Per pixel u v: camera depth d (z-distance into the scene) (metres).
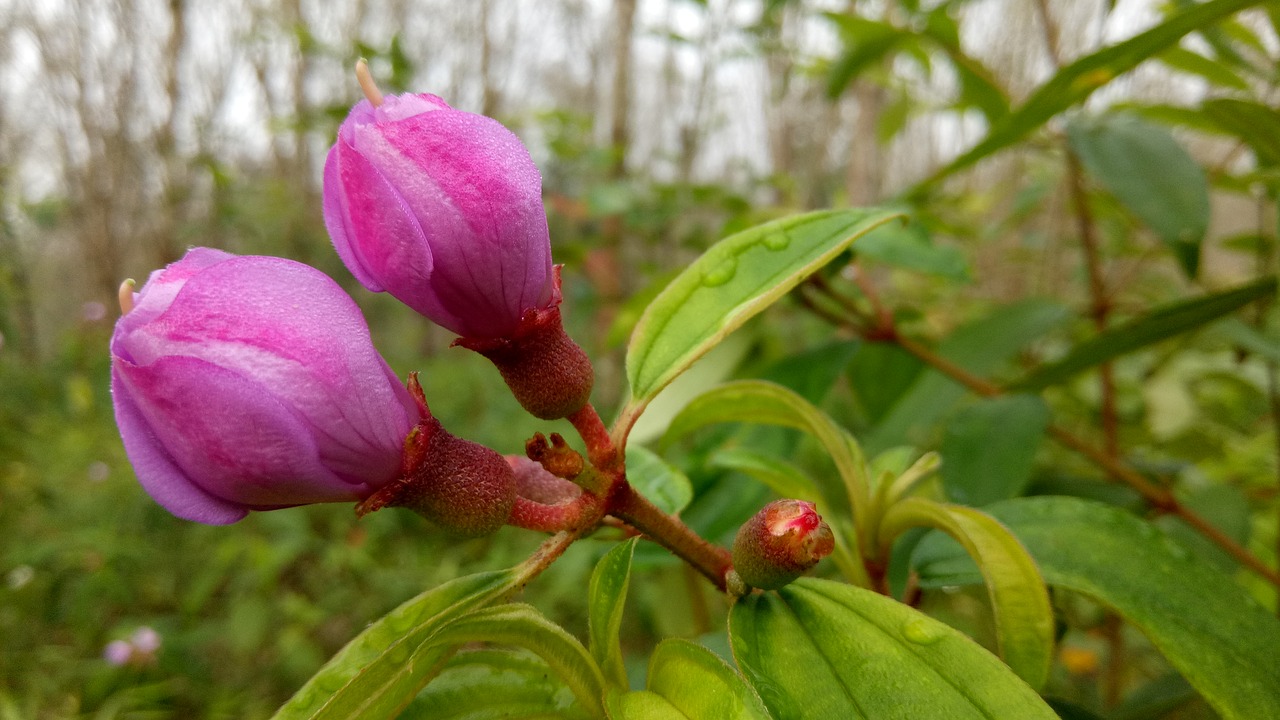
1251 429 0.24
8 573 0.37
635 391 0.07
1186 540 0.13
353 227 0.06
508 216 0.06
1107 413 0.15
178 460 0.05
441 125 0.06
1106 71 0.09
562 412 0.06
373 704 0.06
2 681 0.34
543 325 0.06
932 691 0.06
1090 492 0.13
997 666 0.06
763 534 0.06
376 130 0.06
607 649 0.06
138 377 0.05
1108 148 0.12
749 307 0.07
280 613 0.37
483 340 0.06
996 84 0.14
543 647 0.06
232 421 0.05
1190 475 0.18
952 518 0.07
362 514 0.06
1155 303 0.22
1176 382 0.20
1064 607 0.11
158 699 0.33
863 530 0.08
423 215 0.06
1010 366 0.22
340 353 0.05
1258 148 0.11
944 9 0.14
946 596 0.16
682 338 0.07
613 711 0.06
